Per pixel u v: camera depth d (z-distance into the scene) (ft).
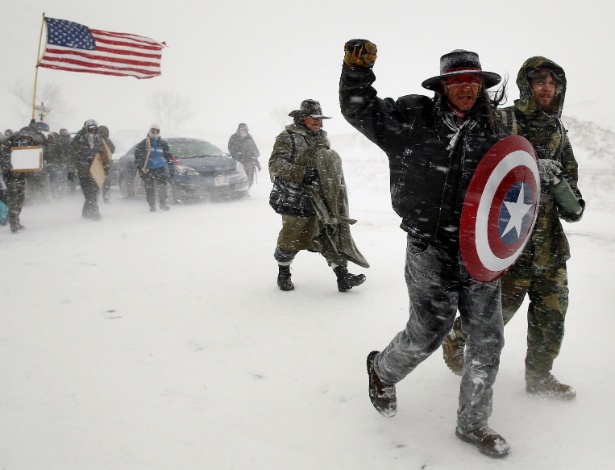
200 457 9.34
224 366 12.95
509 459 9.05
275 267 22.27
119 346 14.30
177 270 22.15
